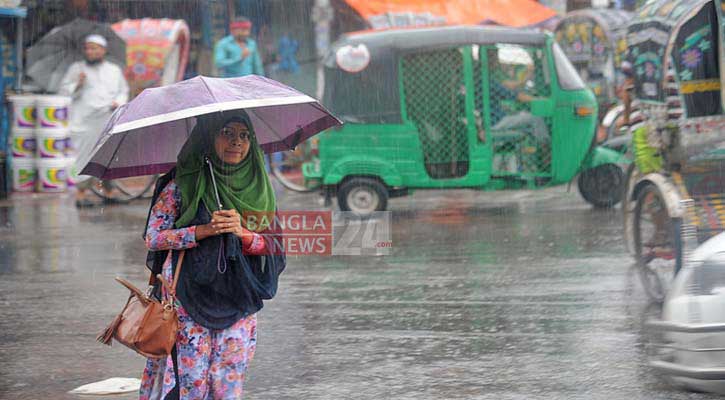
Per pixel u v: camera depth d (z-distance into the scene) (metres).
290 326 21.78
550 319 21.84
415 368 18.41
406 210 41.38
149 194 44.91
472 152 40.78
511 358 18.89
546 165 41.06
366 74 40.38
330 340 20.52
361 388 17.28
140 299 13.48
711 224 21.59
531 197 44.38
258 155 13.75
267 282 13.78
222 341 13.55
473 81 40.66
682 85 22.56
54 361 19.55
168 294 13.43
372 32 40.97
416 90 40.56
